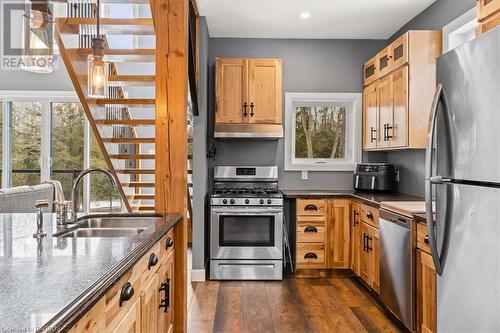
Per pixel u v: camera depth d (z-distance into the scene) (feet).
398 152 14.25
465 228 5.82
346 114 15.94
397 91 11.74
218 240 13.25
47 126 19.13
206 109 13.99
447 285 6.35
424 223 8.01
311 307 10.71
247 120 14.25
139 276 4.81
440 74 6.66
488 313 5.31
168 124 7.73
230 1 11.88
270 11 12.68
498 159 5.08
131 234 6.72
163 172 7.75
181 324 7.67
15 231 5.75
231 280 13.26
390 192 13.99
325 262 13.52
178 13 7.73
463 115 5.90
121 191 12.94
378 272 10.93
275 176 15.29
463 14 10.19
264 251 13.28
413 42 11.02
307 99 15.52
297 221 13.51
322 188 15.60
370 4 12.05
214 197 13.23
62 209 6.47
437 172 6.75
